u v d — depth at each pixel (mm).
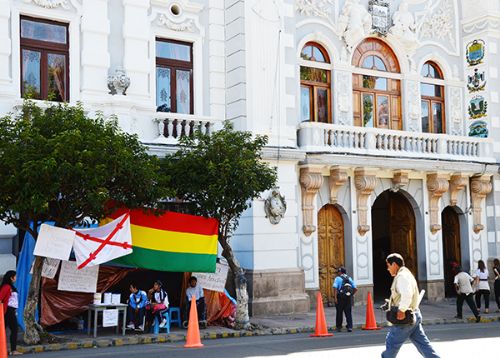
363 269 22406
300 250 21125
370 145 22062
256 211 19578
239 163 15711
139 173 14227
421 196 23859
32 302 14188
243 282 16969
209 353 13031
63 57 18328
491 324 19266
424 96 25078
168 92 20000
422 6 25109
